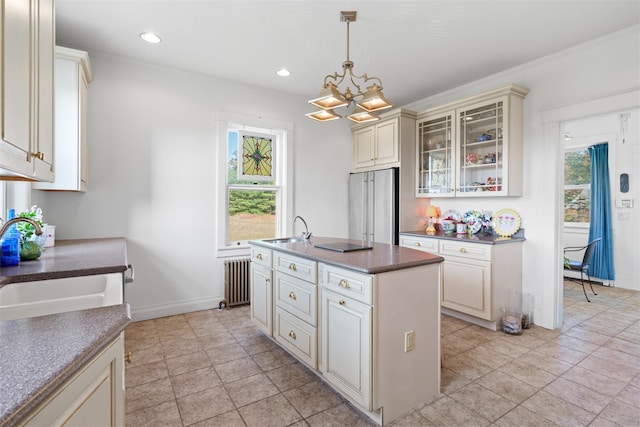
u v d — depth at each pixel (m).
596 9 2.30
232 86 3.74
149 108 3.28
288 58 3.11
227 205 3.79
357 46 2.87
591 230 4.94
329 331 1.98
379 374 1.73
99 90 3.04
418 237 3.70
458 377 2.21
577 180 5.27
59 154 2.38
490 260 3.00
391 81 3.65
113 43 2.84
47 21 1.34
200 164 3.55
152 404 1.91
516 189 3.22
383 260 1.90
